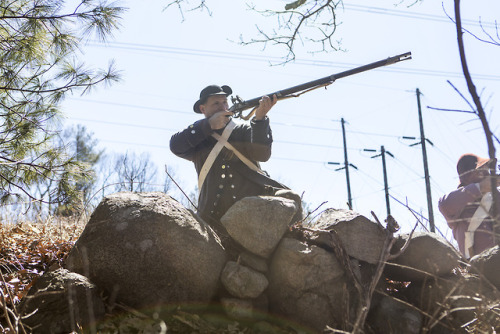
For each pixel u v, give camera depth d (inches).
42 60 250.5
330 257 151.4
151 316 143.6
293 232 161.5
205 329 143.7
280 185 185.5
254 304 150.6
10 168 243.0
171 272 145.3
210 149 186.1
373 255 157.3
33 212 246.4
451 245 163.0
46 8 239.0
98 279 145.7
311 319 148.9
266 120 182.2
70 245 198.4
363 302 141.2
